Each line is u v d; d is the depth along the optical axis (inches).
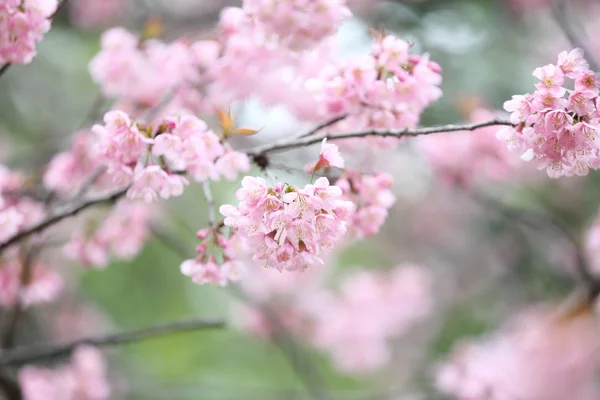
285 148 121.6
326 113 126.9
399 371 358.9
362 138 126.6
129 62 171.8
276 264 95.9
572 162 97.7
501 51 306.8
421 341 355.9
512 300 329.7
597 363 209.2
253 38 125.1
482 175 226.5
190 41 168.9
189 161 110.7
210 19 303.1
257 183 95.2
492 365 219.6
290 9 110.7
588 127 94.1
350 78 119.0
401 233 387.5
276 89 167.5
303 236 94.4
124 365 336.2
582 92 94.3
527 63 307.3
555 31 308.3
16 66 302.0
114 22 313.3
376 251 405.4
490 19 307.3
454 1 297.9
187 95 168.7
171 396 307.3
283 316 292.8
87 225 173.3
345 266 419.5
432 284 365.7
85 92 318.3
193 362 384.2
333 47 145.6
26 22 113.7
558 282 301.4
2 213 142.6
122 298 351.6
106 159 110.7
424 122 284.4
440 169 227.1
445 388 225.6
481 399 215.3
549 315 229.0
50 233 189.2
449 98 289.3
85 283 335.6
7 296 174.4
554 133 95.9
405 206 368.2
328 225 95.2
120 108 176.1
